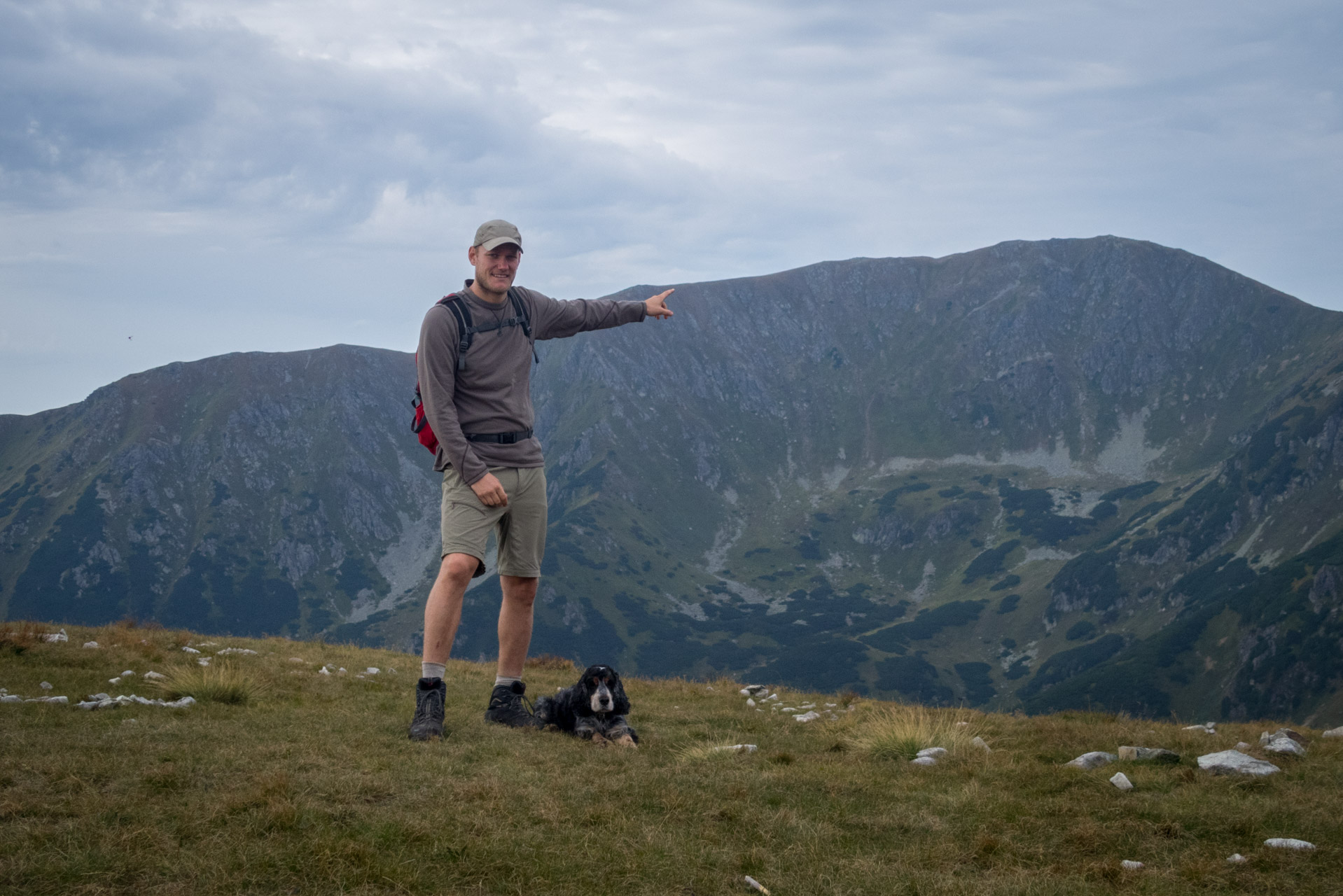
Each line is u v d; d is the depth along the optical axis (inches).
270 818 184.1
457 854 175.8
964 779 271.6
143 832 173.5
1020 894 173.0
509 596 334.3
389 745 269.3
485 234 290.8
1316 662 6432.1
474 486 290.0
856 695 573.6
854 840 207.3
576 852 181.3
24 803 189.2
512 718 338.3
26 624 505.0
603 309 329.1
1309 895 177.6
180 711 323.9
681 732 370.6
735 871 182.1
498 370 300.4
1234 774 277.4
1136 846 207.9
